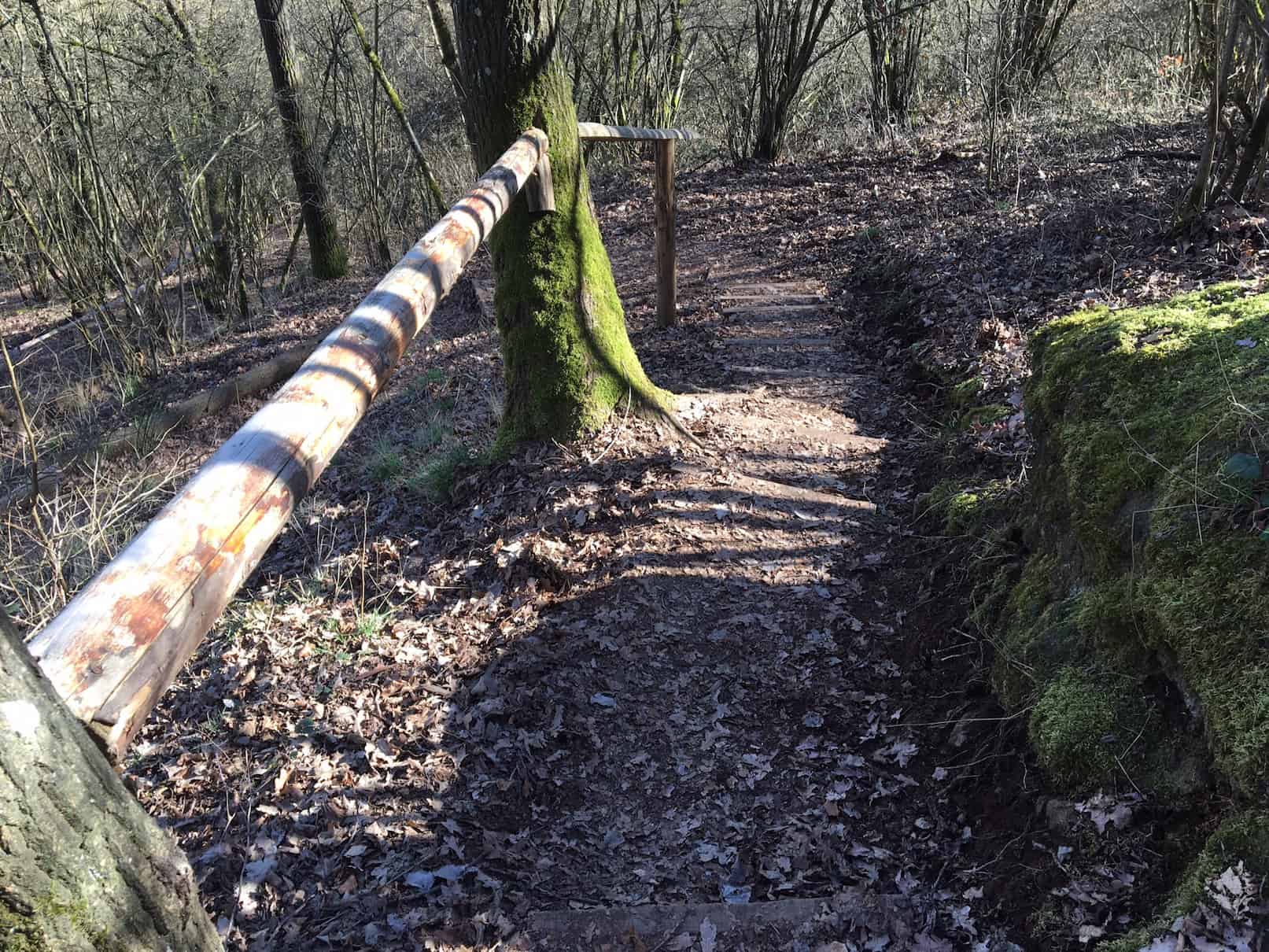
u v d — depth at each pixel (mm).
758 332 6992
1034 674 2926
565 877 2836
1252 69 5578
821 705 3461
